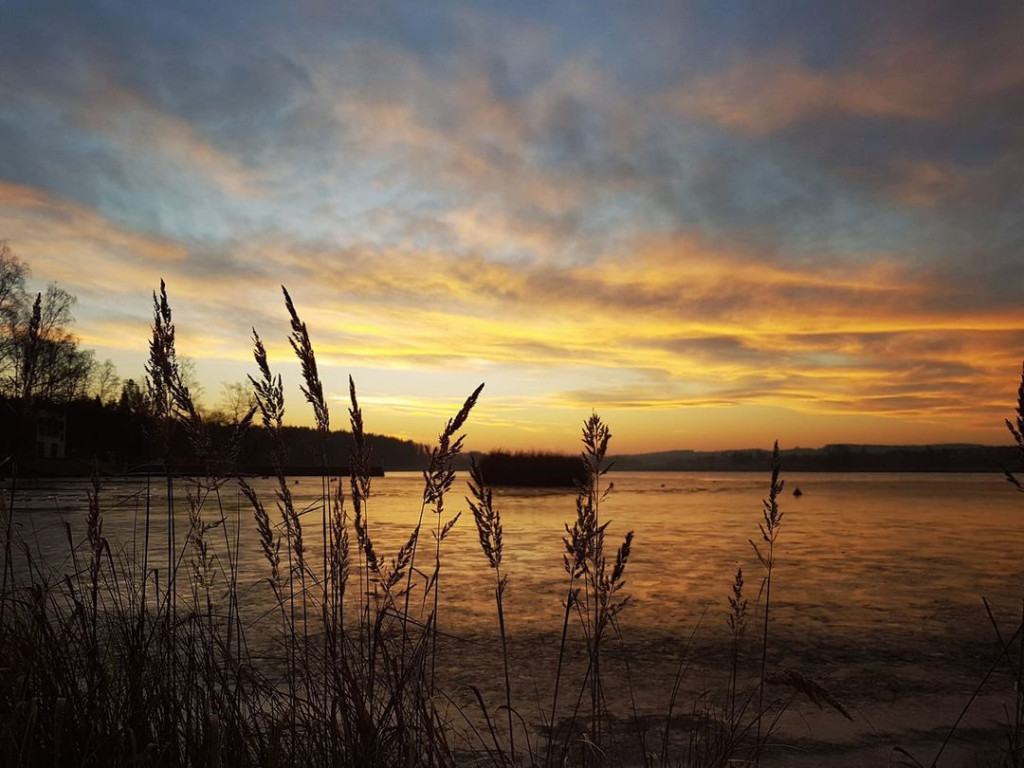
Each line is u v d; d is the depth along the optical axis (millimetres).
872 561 12680
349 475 2199
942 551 14297
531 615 7488
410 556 2184
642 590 9375
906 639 6719
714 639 6625
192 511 2408
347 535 2242
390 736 2098
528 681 5148
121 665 2396
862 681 5312
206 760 2084
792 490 53000
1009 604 8578
